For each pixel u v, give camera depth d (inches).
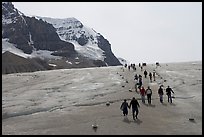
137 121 1160.8
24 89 2138.3
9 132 1087.6
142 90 1499.8
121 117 1227.2
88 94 1800.0
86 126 1109.1
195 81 2036.2
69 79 2477.9
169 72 2551.7
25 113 1451.8
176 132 1014.4
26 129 1122.7
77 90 1961.1
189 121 1160.2
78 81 2333.9
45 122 1219.9
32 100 1733.5
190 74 2369.6
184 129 1053.2
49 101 1670.8
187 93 1691.7
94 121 1178.6
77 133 1020.5
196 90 1755.7
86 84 2167.8
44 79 2600.9
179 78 2203.5
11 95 1931.6
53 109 1487.5
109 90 1881.2
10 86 2338.8
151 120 1173.7
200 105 1416.1
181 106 1407.5
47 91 1991.9
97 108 1425.9
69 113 1360.7
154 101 1525.6
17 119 1336.1
